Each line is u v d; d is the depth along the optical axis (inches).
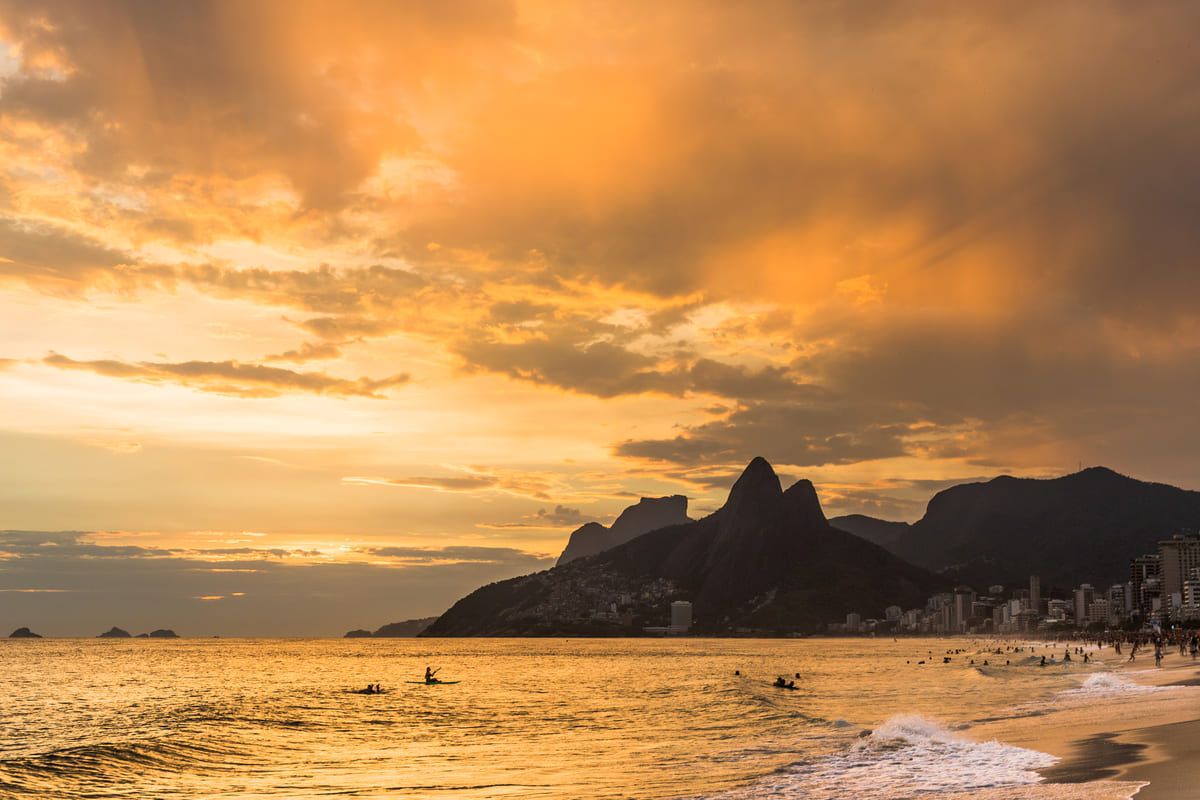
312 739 2190.0
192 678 5733.3
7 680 5457.7
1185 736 1382.9
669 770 1471.5
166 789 1423.5
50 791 1412.4
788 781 1261.1
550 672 6712.6
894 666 7322.8
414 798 1269.7
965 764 1301.7
